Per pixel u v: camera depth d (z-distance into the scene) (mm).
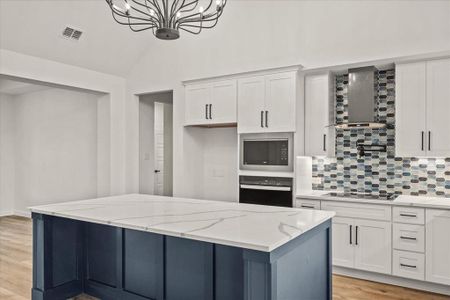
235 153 5051
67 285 3074
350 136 4148
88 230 3168
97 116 5754
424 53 3348
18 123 7488
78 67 4926
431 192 3686
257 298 1779
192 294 2521
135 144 5508
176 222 2227
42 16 4020
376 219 3471
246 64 4492
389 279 3486
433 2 3441
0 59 4113
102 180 5469
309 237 2205
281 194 4051
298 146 3996
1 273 3881
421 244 3254
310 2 4082
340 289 3352
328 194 3967
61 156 6617
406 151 3506
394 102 3852
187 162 5016
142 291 2785
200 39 4824
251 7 4445
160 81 5191
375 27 3730
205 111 4625
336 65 3840
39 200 7062
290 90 3961
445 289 3225
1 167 7406
